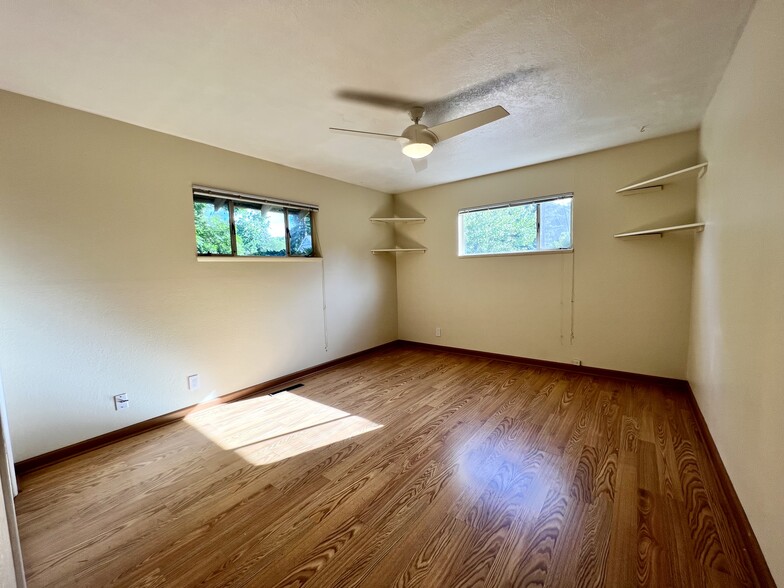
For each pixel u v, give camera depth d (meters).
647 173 3.03
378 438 2.36
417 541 1.46
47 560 1.42
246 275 3.23
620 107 2.36
